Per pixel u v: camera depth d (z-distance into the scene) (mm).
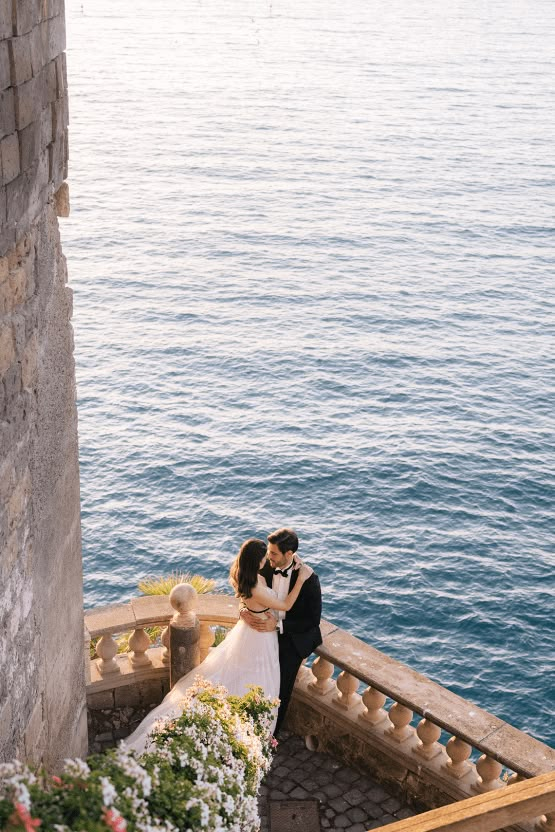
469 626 30156
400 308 68000
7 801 3248
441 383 52781
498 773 6582
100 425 46375
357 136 150875
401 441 44281
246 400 50094
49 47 4141
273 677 7035
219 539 35969
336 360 56469
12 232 3863
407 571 33250
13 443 4090
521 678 27641
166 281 75562
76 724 5801
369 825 6805
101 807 3334
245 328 63062
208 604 7824
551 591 32125
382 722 7137
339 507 38219
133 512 37688
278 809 6895
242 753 4648
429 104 184750
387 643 29391
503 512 37812
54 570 5004
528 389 52062
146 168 126562
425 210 103250
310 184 117750
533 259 83938
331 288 73625
